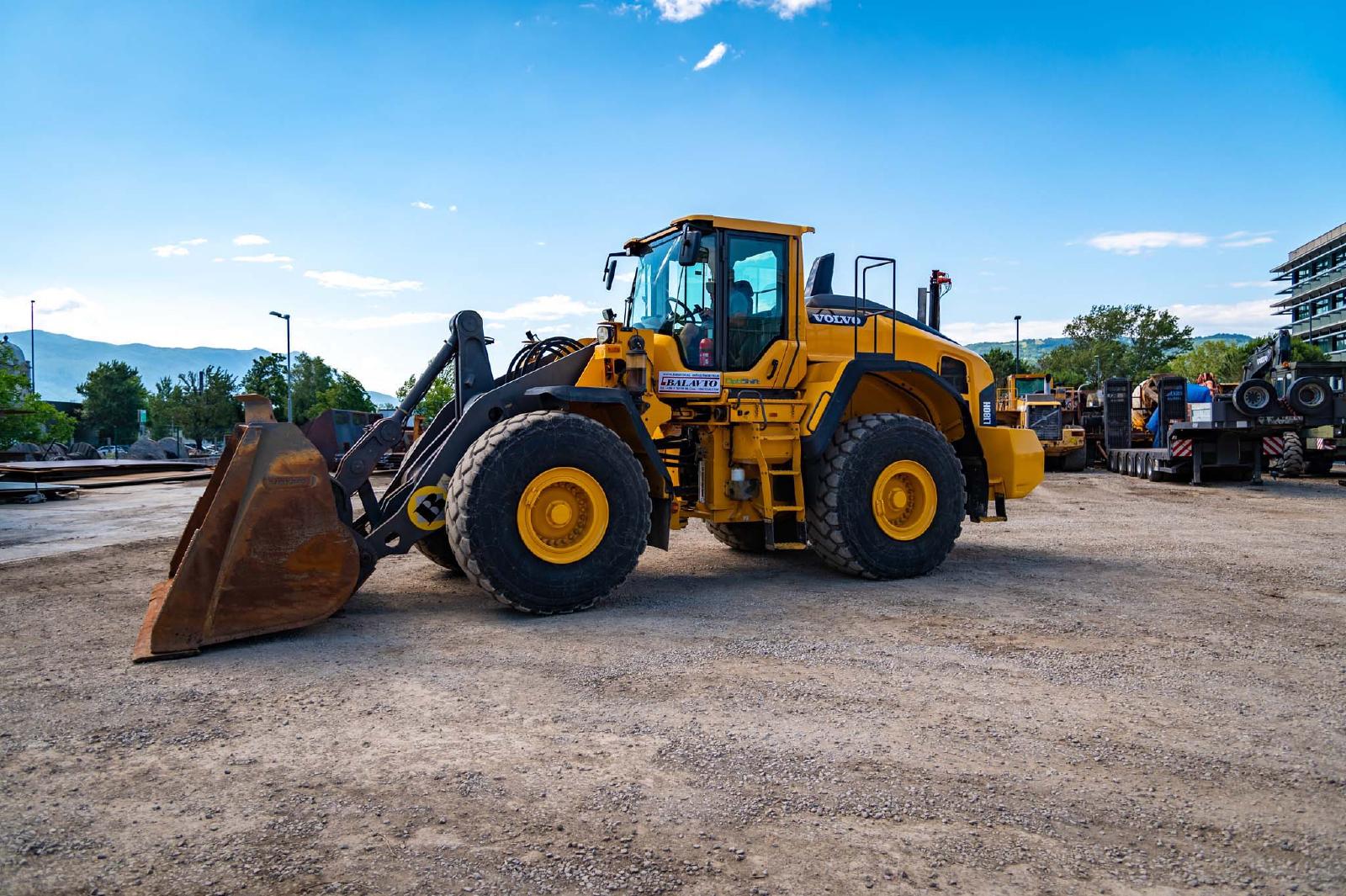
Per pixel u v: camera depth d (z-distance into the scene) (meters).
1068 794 2.68
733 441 6.23
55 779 2.79
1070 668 3.99
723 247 6.23
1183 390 17.42
